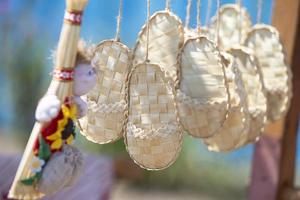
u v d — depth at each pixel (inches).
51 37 121.4
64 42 28.6
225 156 110.2
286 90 40.3
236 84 34.6
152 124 31.8
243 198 106.8
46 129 28.5
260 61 40.7
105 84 32.7
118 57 33.0
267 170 50.2
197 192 108.3
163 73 31.9
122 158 74.6
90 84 29.5
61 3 121.1
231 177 109.4
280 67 40.4
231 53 37.8
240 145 35.7
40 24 121.8
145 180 109.0
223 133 35.0
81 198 58.2
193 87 33.1
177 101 32.7
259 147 50.4
